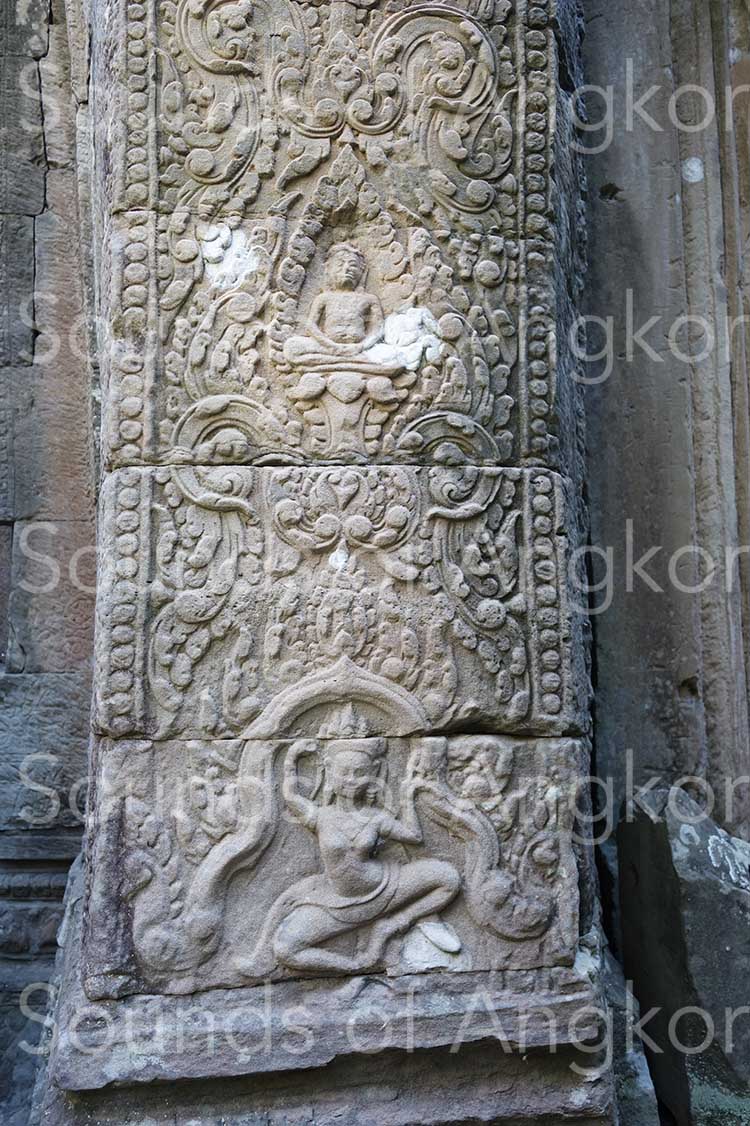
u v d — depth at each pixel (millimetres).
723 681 2584
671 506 2646
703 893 2154
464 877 1876
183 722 1831
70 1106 1728
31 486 2854
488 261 1978
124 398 1867
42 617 2844
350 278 1926
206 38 1910
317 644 1869
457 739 1902
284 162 1924
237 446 1874
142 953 1769
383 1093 1812
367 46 1959
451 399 1938
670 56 2717
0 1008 2674
